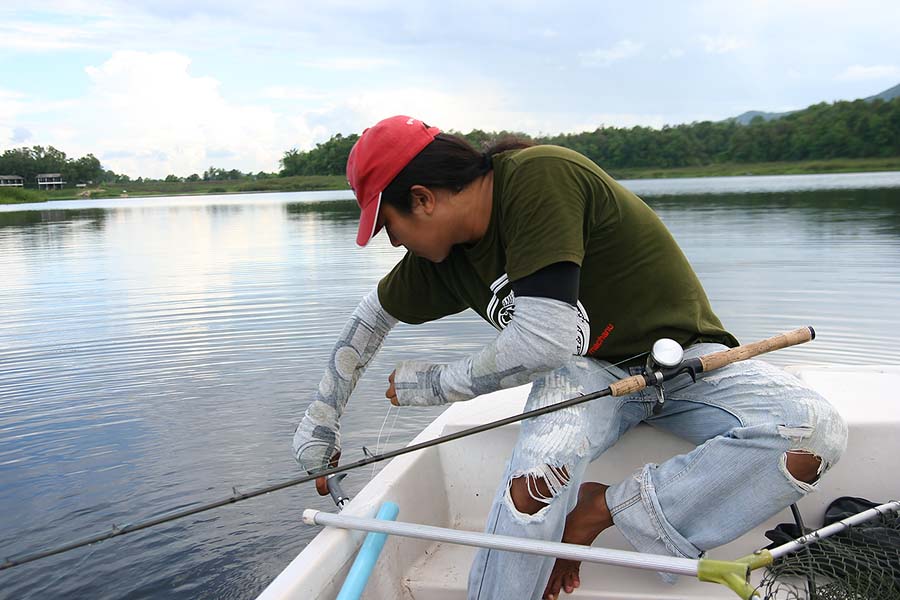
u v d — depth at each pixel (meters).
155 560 2.68
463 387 1.72
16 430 3.88
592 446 1.87
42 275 9.33
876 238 10.14
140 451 3.58
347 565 1.69
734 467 1.75
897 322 5.36
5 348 5.56
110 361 5.12
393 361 4.92
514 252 1.65
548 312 1.62
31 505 3.08
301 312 6.52
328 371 2.12
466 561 2.07
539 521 1.67
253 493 1.70
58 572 2.61
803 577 1.80
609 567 2.00
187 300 7.29
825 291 6.51
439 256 1.80
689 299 1.89
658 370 1.75
